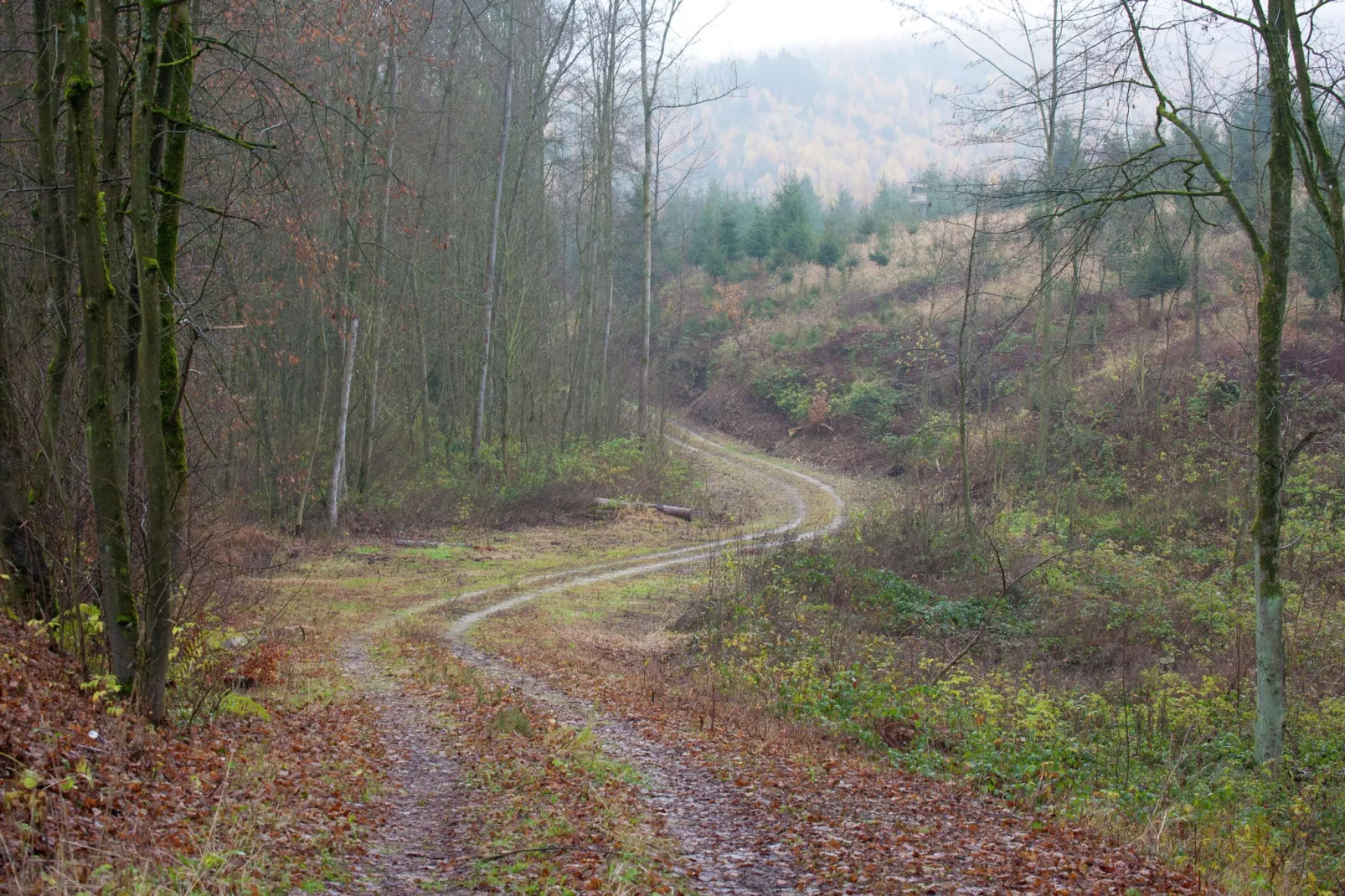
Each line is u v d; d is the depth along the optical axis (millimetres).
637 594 23312
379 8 14297
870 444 46906
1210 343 36844
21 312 10109
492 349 39156
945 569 24641
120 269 8633
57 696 7086
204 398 19062
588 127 44344
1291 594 19594
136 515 9000
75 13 7582
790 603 19922
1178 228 19578
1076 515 29016
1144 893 6418
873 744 11484
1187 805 9359
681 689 14109
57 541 8719
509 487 34969
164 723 8172
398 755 9680
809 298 62906
